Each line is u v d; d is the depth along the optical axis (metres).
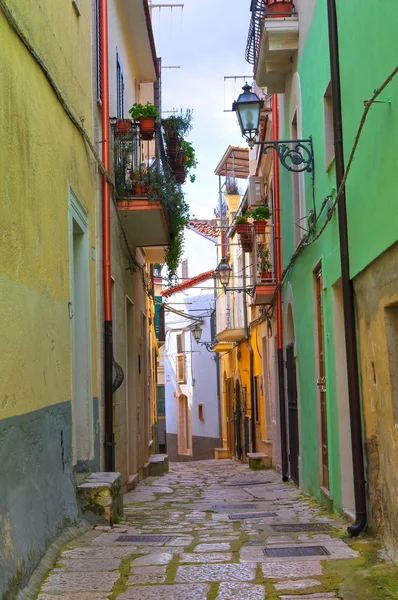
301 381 11.41
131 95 14.35
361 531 6.39
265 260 15.20
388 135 5.46
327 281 8.63
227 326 26.91
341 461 8.00
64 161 6.90
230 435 27.72
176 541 6.25
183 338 36.00
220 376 30.19
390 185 5.42
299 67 10.73
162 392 29.52
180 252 13.42
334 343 8.30
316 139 9.34
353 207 6.77
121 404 11.08
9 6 4.96
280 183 14.19
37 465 5.27
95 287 8.97
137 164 11.15
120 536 6.46
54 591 4.59
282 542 6.20
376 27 5.75
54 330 6.11
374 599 4.29
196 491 12.14
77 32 8.03
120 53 12.41
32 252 5.35
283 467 13.65
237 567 5.17
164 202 11.02
